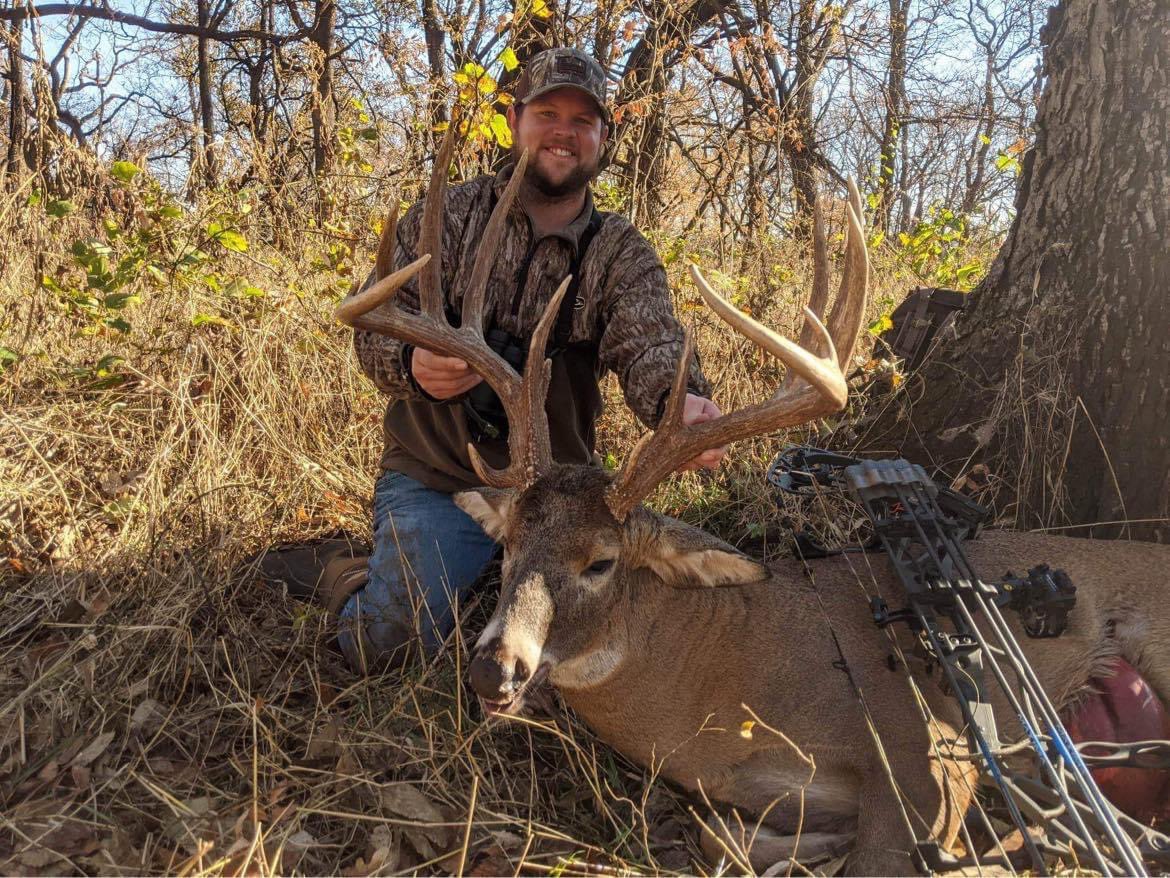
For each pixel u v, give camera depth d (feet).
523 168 4.29
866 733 4.09
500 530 4.39
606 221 5.07
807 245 9.22
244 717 4.05
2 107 14.53
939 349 6.29
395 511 4.96
